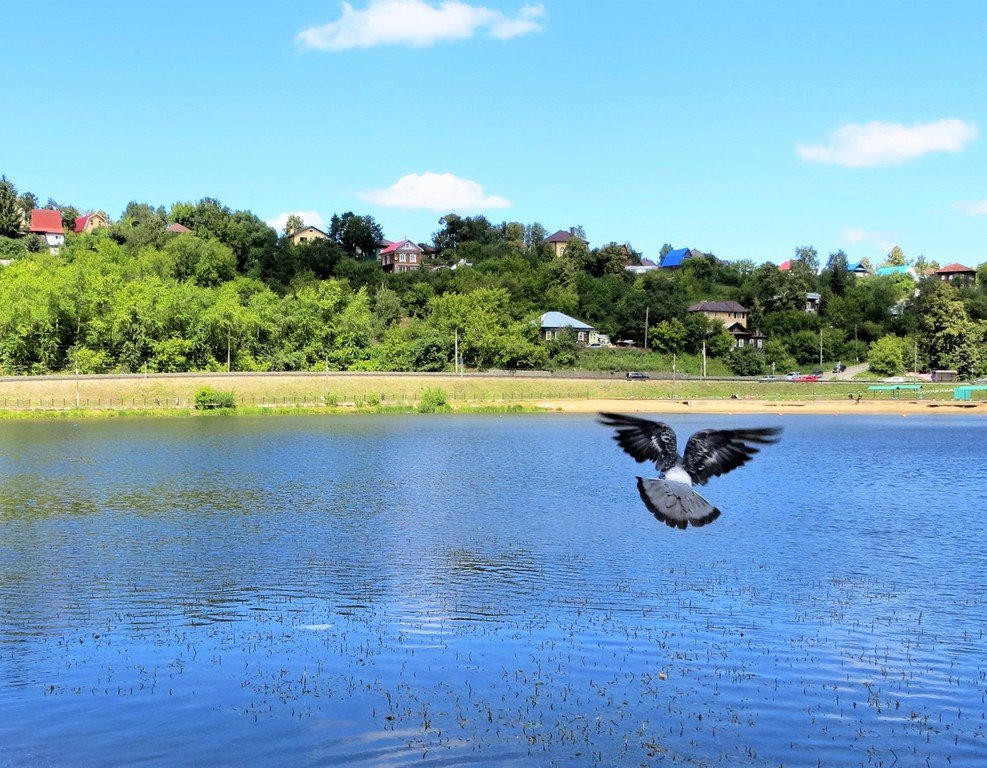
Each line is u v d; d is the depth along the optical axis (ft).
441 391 456.45
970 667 89.25
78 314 469.16
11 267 583.58
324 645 95.96
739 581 124.16
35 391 419.74
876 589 119.96
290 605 112.06
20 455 269.64
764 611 108.99
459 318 563.89
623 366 591.37
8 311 463.42
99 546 147.54
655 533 158.10
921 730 74.23
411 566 133.18
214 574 128.26
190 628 102.58
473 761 67.92
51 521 169.58
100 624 104.12
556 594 116.98
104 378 436.35
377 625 103.24
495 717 76.43
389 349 527.81
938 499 198.49
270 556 139.95
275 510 181.88
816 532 160.15
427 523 167.94
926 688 83.66
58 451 279.90
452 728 74.08
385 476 231.30
